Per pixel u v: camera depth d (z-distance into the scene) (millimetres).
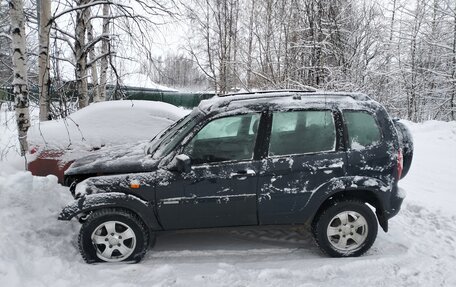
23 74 7594
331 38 15836
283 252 4355
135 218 4008
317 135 4129
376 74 17906
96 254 4008
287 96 4242
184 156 3828
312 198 4070
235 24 19578
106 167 4074
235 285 3625
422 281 3654
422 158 10008
